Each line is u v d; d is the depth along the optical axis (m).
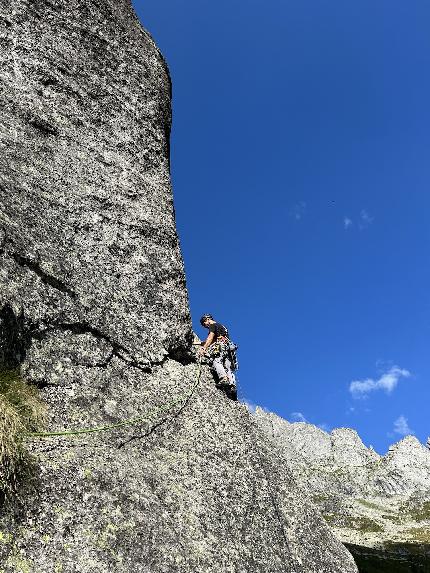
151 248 11.76
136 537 6.77
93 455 7.48
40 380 8.04
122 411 8.69
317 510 10.52
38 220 9.58
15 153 10.08
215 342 11.92
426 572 49.97
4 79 10.78
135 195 12.20
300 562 8.90
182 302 11.68
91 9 13.79
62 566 6.03
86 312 9.39
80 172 11.18
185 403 9.91
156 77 14.83
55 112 11.41
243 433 10.39
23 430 7.02
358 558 53.72
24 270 8.67
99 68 13.12
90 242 10.45
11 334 7.86
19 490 6.34
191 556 7.16
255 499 9.16
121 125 12.93
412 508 127.31
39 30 12.06
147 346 10.27
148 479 7.73
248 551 8.12
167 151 14.62
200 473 8.69
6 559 5.77
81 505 6.66
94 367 8.98
